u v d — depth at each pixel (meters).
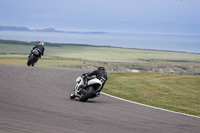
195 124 28.91
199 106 44.94
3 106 28.73
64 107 31.44
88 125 24.06
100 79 38.31
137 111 33.41
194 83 78.56
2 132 19.58
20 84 48.16
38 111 27.95
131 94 51.53
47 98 36.88
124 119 27.92
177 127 26.58
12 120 23.25
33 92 41.00
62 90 46.47
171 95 55.31
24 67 81.25
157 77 88.25
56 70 84.06
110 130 23.03
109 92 51.19
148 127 25.38
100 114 29.33
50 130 21.28
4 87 43.03
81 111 30.00
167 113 33.97
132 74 94.06
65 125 23.30
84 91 37.53
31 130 20.80
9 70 68.75
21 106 29.67
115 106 35.84
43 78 60.19
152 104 41.34
